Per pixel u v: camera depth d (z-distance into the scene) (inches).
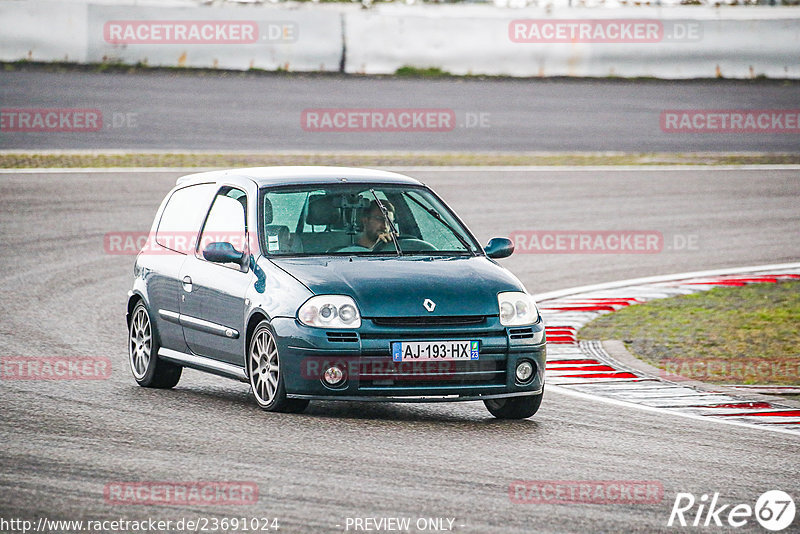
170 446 984.3
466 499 841.5
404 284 1127.6
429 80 4463.6
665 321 1747.0
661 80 4581.7
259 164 2974.9
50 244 2261.3
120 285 1964.8
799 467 965.2
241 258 1197.7
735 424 1134.4
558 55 4584.2
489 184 2950.3
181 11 4407.0
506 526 777.6
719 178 3115.2
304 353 1091.9
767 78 4569.4
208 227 1286.9
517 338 1125.1
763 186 3019.2
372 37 4512.8
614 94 4296.3
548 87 4409.5
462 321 1111.0
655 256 2294.5
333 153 3225.9
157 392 1264.8
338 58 4495.6
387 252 1206.9
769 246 2390.5
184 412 1136.2
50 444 984.3
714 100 4163.4
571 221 2583.7
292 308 1109.1
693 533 778.8
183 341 1270.9
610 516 808.3
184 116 3661.4
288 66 4473.4
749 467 960.9
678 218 2647.6
